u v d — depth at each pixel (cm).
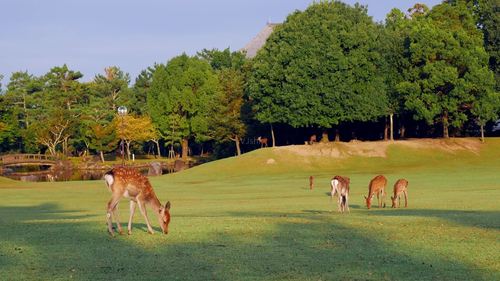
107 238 1507
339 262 1210
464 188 3766
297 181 4969
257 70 7038
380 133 8362
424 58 6644
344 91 6519
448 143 6825
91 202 3444
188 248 1364
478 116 6869
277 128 8106
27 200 3597
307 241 1455
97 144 9362
